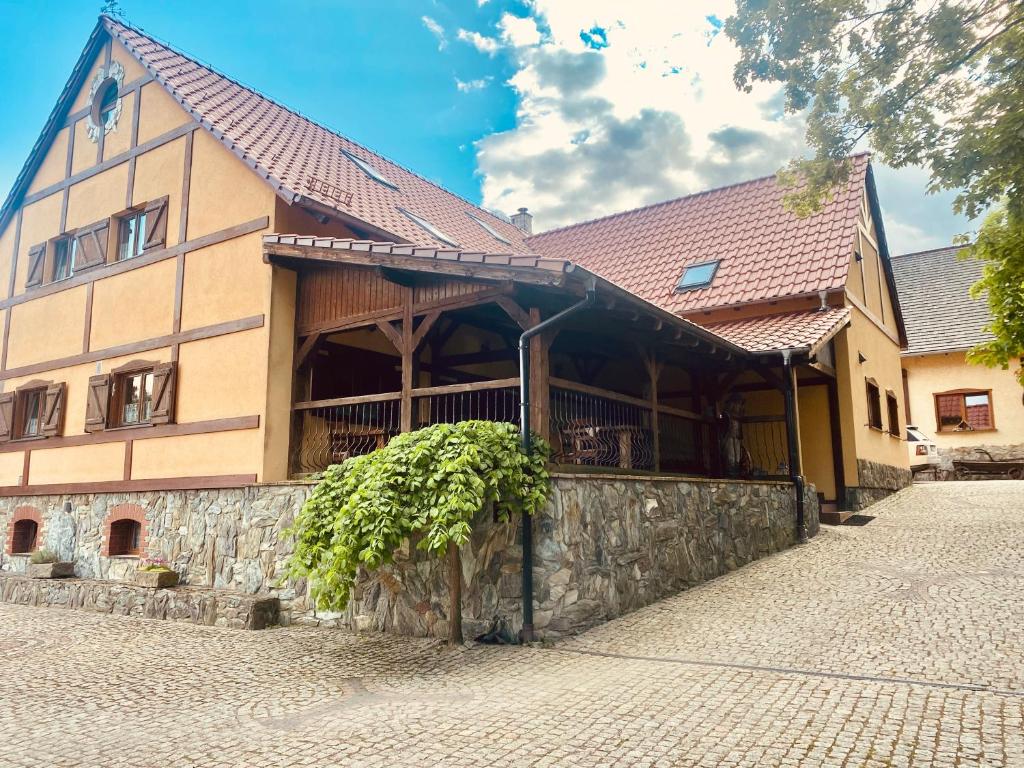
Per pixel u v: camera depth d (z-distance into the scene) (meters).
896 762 3.58
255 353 9.30
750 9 8.14
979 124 7.62
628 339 9.23
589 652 6.00
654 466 9.14
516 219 20.69
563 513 6.66
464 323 10.49
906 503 12.99
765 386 13.22
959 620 6.11
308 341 9.26
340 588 6.34
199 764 3.98
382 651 6.49
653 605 7.44
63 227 12.70
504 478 6.29
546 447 6.79
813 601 7.11
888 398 15.67
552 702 4.74
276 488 8.58
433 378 10.75
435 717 4.57
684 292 13.98
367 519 6.12
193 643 7.15
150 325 10.81
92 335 11.70
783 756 3.72
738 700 4.59
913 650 5.42
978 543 9.12
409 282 8.05
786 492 10.55
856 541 10.09
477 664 5.88
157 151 11.34
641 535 7.60
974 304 20.78
